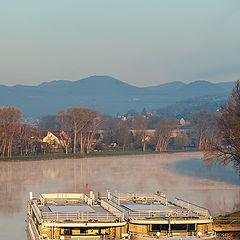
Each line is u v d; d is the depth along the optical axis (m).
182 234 172.50
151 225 171.12
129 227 171.62
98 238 166.88
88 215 176.00
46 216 173.88
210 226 176.12
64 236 165.88
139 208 192.00
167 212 182.88
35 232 181.12
